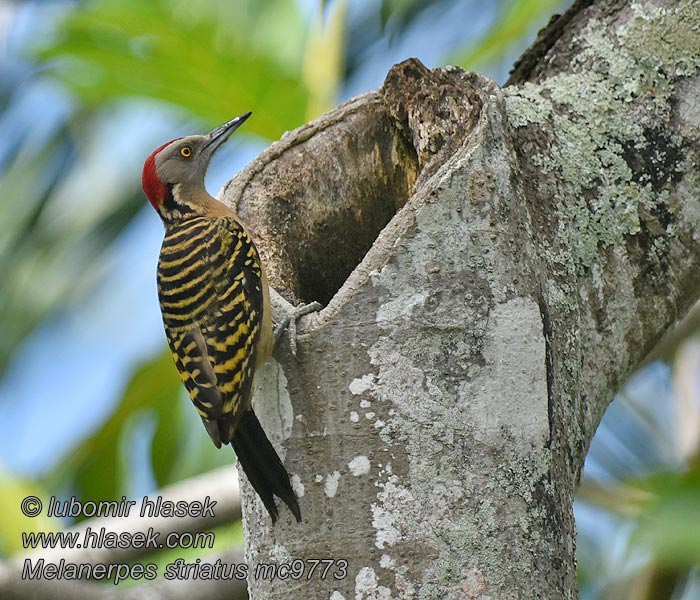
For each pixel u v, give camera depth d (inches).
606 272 372.5
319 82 491.2
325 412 339.6
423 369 337.4
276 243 420.8
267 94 490.0
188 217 447.8
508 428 334.3
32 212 690.8
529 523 329.4
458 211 346.9
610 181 378.9
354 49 610.2
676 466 552.4
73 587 429.4
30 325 687.1
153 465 598.2
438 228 345.4
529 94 393.7
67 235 691.4
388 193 434.0
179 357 388.8
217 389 363.9
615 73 398.0
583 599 547.2
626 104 391.9
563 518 338.6
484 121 358.9
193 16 483.5
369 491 331.0
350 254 438.6
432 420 333.7
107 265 699.4
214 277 395.2
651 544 365.4
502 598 321.4
